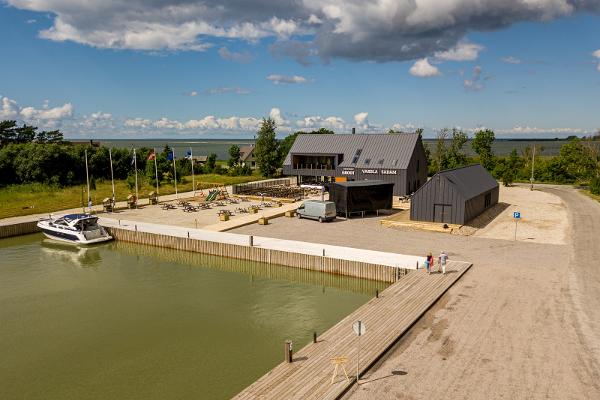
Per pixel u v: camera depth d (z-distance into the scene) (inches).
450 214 1662.2
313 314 1029.2
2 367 814.5
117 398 711.1
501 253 1293.1
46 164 3159.5
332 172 2773.1
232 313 1037.2
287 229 1681.8
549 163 3575.3
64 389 740.7
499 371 650.8
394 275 1164.5
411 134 2694.4
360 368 658.8
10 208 2186.3
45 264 1437.0
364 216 1929.1
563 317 830.5
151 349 871.1
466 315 850.8
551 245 1382.9
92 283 1253.7
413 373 651.5
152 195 2522.1
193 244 1512.1
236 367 796.6
